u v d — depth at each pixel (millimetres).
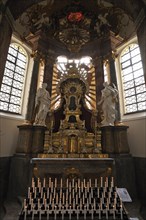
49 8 9320
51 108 7879
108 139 6312
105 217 3553
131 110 8070
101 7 9266
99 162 5535
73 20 9836
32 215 3459
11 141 7031
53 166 5461
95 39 9164
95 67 8688
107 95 6797
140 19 6449
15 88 8312
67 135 6641
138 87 8047
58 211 3701
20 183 5590
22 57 9133
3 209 5117
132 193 5531
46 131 6641
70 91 7750
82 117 7434
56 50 9180
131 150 7000
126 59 9211
